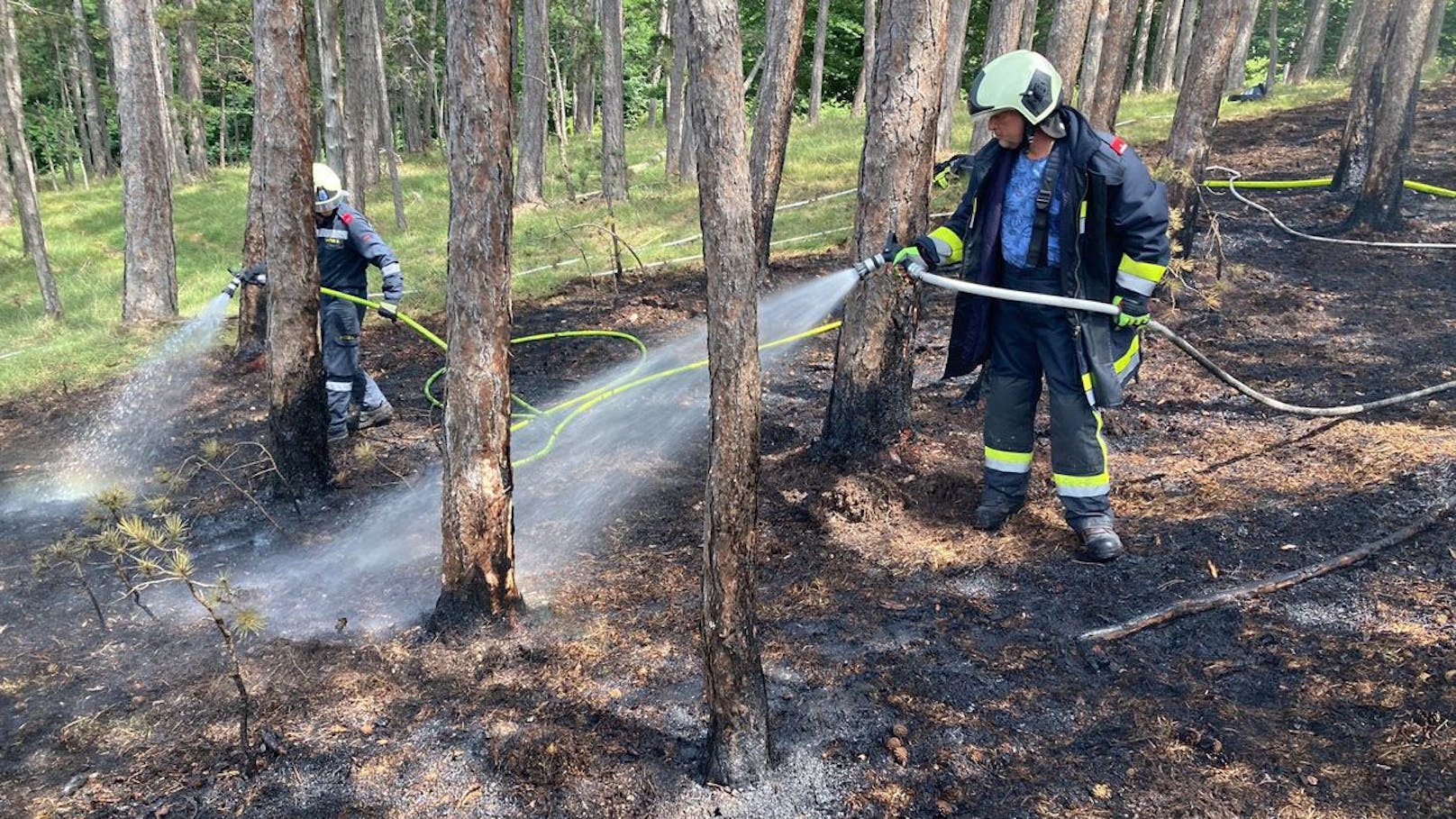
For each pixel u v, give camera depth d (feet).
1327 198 32.58
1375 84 31.73
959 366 13.21
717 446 8.13
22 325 36.55
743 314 7.75
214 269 48.57
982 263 12.26
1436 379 17.29
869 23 74.02
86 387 26.27
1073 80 21.63
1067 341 12.03
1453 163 37.24
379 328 29.07
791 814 8.70
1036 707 9.78
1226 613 10.77
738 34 7.23
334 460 18.17
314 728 10.27
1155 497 13.73
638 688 10.55
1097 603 11.35
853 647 11.01
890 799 8.77
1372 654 9.78
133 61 31.73
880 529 13.58
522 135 54.19
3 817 9.38
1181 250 21.57
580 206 51.93
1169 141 24.54
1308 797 8.23
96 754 10.19
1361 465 13.62
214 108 79.77
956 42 48.98
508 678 10.89
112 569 14.65
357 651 11.68
